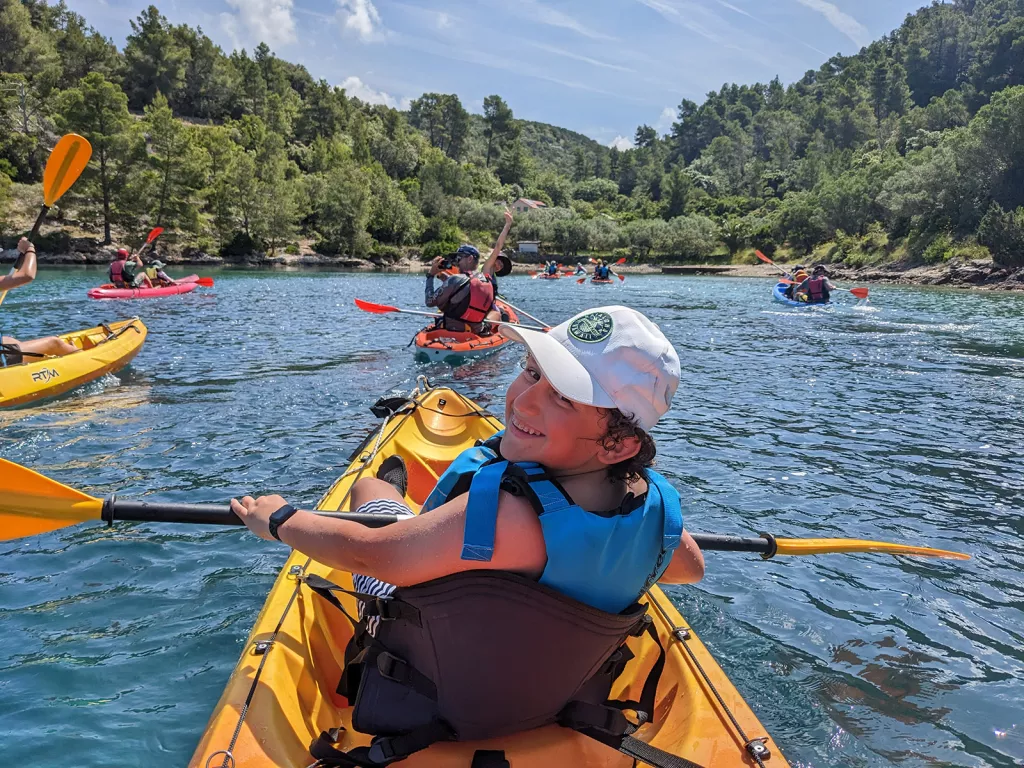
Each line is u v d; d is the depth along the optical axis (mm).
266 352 10281
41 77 59375
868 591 3670
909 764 2443
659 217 91438
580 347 1522
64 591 3441
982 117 45812
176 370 8773
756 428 6754
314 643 2338
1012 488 5199
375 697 1739
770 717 2674
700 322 15914
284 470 5156
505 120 140750
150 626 3143
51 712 2568
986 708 2750
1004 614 3480
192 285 20297
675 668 2168
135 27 89375
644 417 1509
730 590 3631
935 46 134000
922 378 9367
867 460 5805
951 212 46281
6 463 2182
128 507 2188
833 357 11016
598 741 1729
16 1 65938
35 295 18234
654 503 1583
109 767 2309
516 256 66500
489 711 1652
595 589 1551
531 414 1573
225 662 2893
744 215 87625
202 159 47469
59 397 7172
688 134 168125
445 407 5172
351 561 1592
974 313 19109
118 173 41469
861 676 2949
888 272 44312
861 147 104812
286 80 109250
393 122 107562
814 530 4418
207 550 3881
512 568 1505
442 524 1487
